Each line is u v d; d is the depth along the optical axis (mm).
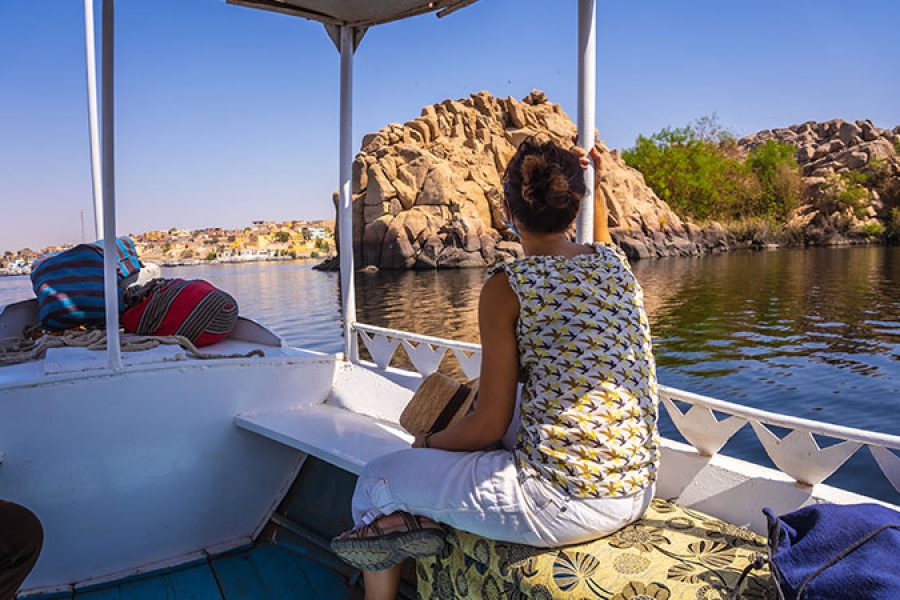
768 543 1385
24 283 5668
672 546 1515
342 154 3338
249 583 2465
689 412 2002
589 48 2283
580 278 1542
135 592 2412
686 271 42312
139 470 2508
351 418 2764
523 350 1550
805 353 15766
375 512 1698
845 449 1679
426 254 49219
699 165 73812
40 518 2355
